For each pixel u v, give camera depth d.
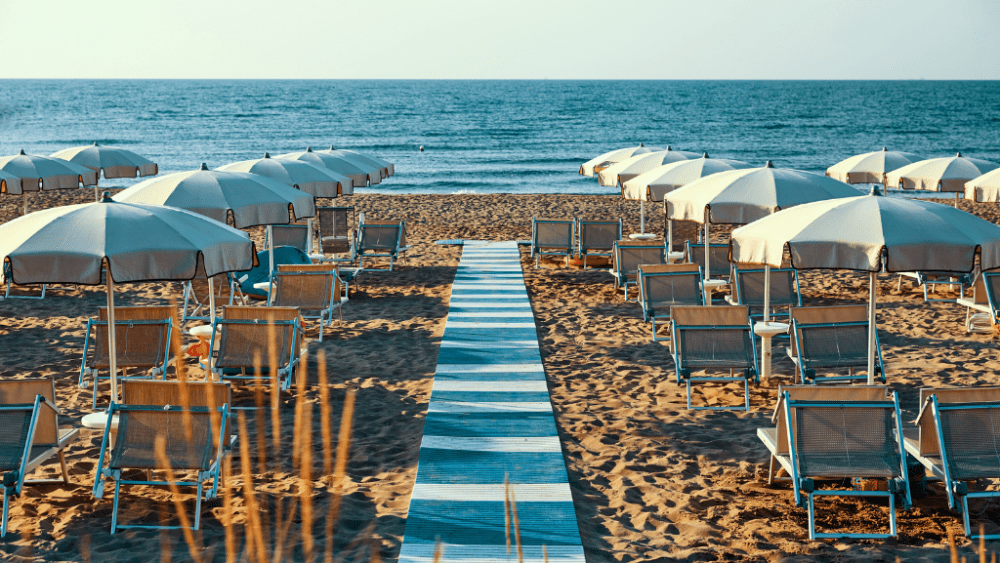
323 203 23.34
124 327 7.25
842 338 7.17
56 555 4.38
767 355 7.78
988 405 4.68
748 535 4.64
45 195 26.09
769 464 5.72
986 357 8.46
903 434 5.26
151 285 12.59
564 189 33.22
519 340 9.07
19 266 4.95
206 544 4.46
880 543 4.53
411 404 6.95
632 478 5.47
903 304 11.20
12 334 9.53
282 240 13.27
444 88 185.38
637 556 4.38
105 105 105.50
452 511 4.83
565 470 5.46
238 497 5.05
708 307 7.21
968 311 9.72
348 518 4.77
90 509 4.94
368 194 26.02
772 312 9.84
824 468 4.72
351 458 5.73
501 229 18.95
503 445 5.91
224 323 7.30
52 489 5.26
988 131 67.31
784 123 76.38
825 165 43.75
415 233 18.33
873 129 69.38
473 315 10.37
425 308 10.87
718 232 18.11
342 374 7.86
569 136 63.09
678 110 96.94
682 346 7.13
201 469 4.73
